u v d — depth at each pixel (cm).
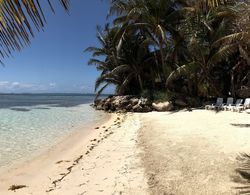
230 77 2231
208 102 2070
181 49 2273
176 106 2114
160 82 2627
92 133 1441
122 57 2738
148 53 2728
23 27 181
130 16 2220
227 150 752
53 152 1009
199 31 1978
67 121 2003
